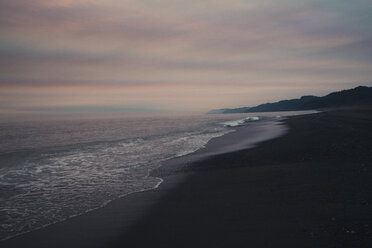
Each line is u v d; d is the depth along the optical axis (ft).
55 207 27.94
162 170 45.24
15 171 48.24
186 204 26.09
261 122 190.39
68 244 19.02
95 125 243.40
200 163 49.01
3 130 181.78
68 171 47.52
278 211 21.68
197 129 153.17
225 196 27.48
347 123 100.27
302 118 189.26
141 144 87.10
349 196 23.65
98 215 24.86
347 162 37.93
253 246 16.19
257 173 36.96
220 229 19.24
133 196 30.71
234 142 80.43
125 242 18.66
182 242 17.76
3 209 27.53
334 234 16.78
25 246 19.10
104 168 49.55
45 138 121.29
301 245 15.79
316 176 31.73
